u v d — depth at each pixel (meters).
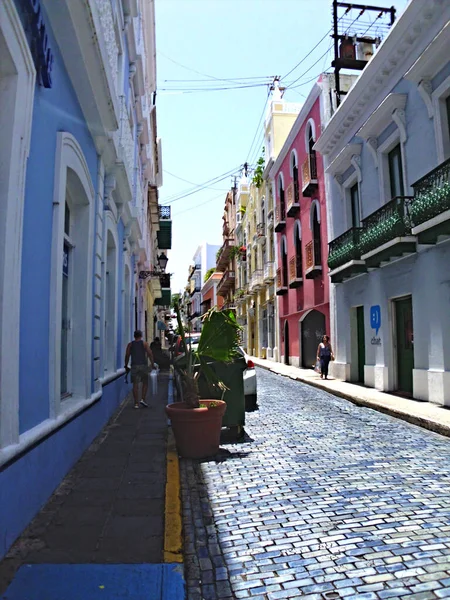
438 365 10.33
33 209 4.22
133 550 3.59
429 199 9.77
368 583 3.17
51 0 4.59
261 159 32.75
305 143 21.56
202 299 80.81
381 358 13.18
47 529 3.92
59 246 4.95
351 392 12.70
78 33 5.12
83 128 6.73
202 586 3.23
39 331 4.38
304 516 4.36
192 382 6.78
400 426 8.62
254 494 5.01
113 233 9.98
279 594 3.09
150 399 12.30
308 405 11.33
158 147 24.84
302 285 22.94
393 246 11.38
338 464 6.07
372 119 13.03
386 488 5.07
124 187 10.31
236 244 45.97
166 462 6.06
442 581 3.16
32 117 4.18
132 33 11.16
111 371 10.23
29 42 4.07
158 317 44.28
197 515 4.48
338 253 15.41
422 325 11.05
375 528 4.03
